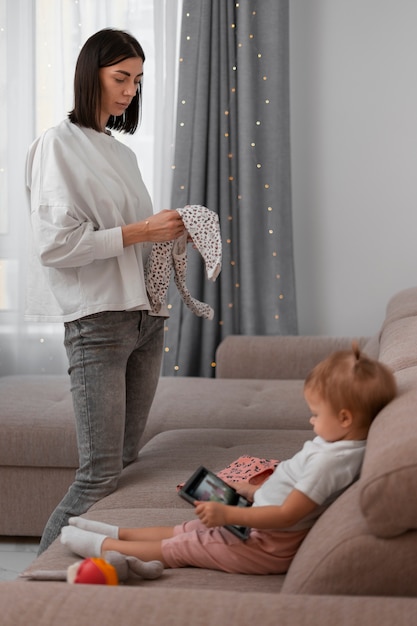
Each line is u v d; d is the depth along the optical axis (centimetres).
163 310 262
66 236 238
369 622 118
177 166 452
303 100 468
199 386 360
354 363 169
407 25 458
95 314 243
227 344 405
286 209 456
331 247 472
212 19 448
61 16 452
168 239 244
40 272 257
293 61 467
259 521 167
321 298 475
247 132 448
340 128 467
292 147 471
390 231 468
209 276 247
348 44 462
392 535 143
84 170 243
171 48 447
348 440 170
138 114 275
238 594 128
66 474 295
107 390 243
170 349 455
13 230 459
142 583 173
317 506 167
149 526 205
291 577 151
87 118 253
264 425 311
